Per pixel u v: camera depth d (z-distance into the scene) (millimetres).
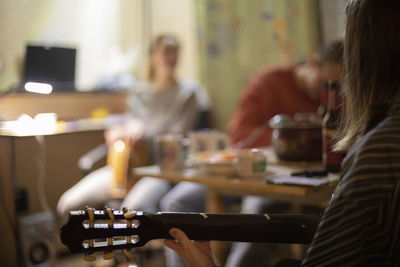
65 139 2887
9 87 2744
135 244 827
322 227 656
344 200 636
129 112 2982
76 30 3158
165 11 3389
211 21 3203
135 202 2215
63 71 2541
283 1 3182
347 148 759
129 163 2240
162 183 2328
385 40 679
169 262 1961
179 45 2951
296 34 3199
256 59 3236
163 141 1502
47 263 2238
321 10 3111
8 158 2033
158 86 2961
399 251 609
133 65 3381
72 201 2287
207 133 1817
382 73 688
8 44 2791
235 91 3252
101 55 3301
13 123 2117
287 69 2490
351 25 721
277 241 916
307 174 1316
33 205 2740
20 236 2129
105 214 804
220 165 1392
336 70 1863
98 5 3246
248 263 1787
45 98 2783
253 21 3219
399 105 655
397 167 609
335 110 1366
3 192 2062
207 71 3219
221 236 892
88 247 777
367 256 627
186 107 2863
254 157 1326
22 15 2857
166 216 878
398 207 604
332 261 637
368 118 712
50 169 2826
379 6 684
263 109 2439
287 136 1570
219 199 1537
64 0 3072
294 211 1909
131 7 3350
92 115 3043
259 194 1438
